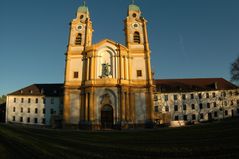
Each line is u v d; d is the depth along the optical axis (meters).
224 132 33.12
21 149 24.59
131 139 35.06
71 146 27.72
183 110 85.88
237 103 83.88
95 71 62.31
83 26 68.38
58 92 90.38
